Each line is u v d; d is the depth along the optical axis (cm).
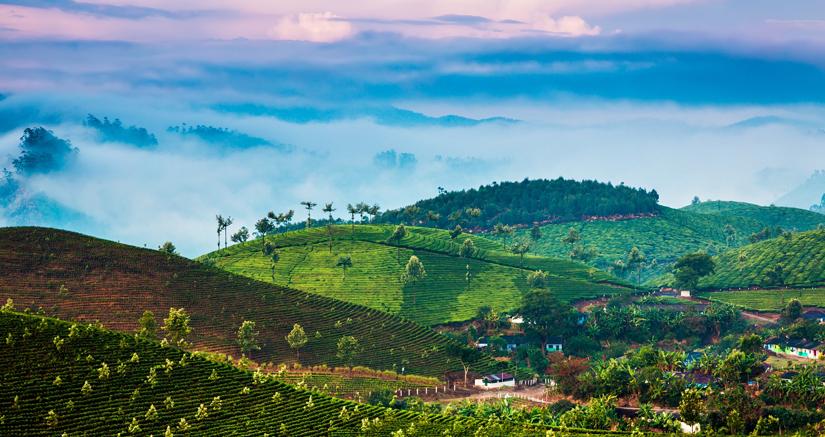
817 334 18750
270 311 19612
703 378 14500
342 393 14912
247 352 16725
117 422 10288
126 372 11631
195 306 18725
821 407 12250
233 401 11619
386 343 19000
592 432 11406
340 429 11175
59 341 11800
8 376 10738
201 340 16750
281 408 11712
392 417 11931
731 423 11369
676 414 12638
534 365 18938
